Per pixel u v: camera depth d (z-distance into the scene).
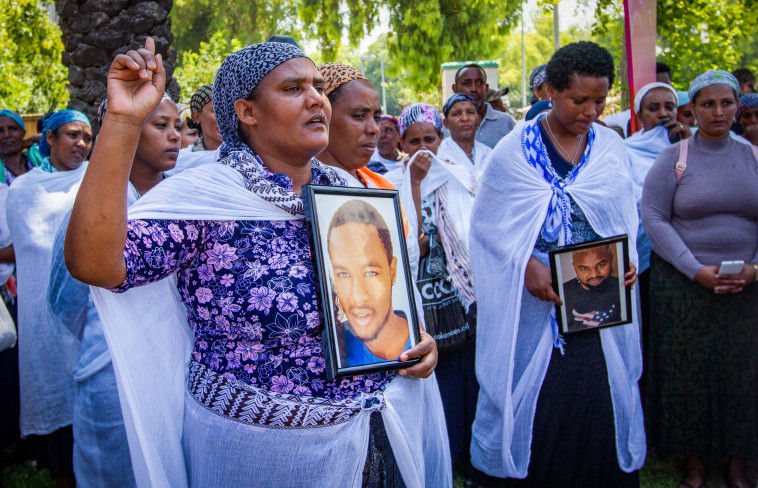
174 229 1.77
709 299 3.68
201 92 4.24
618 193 3.36
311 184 1.89
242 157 1.92
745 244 3.67
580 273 3.21
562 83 3.14
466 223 4.00
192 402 1.91
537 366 3.34
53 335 3.03
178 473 1.94
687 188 3.72
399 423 1.98
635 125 5.25
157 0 5.54
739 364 3.66
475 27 24.91
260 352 1.83
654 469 4.01
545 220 3.29
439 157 4.37
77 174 4.05
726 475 3.83
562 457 3.39
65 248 1.59
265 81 1.87
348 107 2.73
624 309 3.26
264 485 1.83
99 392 2.94
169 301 1.96
